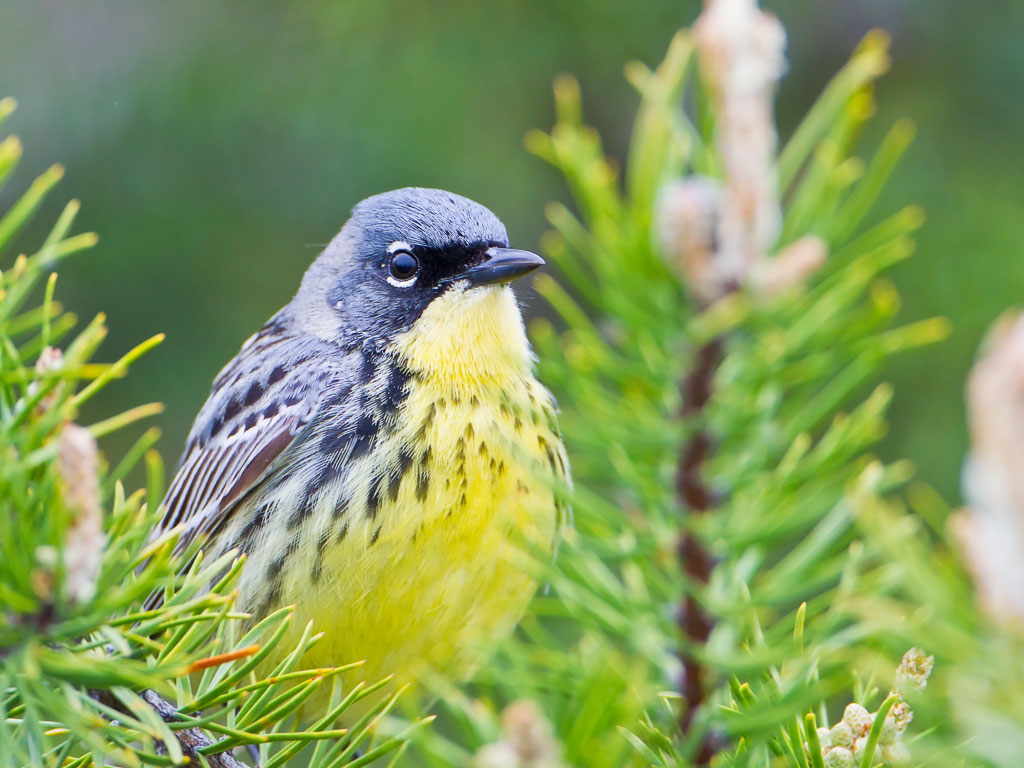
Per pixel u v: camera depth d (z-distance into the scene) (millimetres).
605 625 6234
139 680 5242
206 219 15266
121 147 15258
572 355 6996
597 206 6879
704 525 6465
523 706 4168
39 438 5285
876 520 4484
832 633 6223
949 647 4090
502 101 14898
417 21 15008
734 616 6637
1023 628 3752
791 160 6895
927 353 13695
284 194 15203
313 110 14992
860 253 7102
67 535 5094
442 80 14875
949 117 14242
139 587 5207
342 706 6258
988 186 13914
